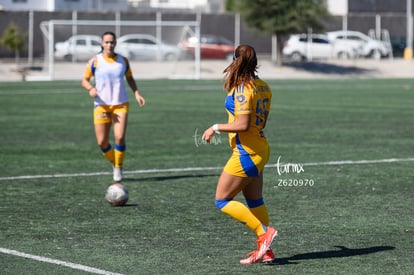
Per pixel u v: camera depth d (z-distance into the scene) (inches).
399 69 5260.8
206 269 687.7
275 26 4894.2
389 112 2358.5
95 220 893.2
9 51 4997.5
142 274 670.5
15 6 5757.9
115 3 6619.1
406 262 709.9
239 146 684.1
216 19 5526.6
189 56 4702.3
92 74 1154.0
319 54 5610.2
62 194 1058.1
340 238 805.2
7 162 1358.3
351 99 2918.3
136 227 857.5
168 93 3218.5
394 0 7185.0
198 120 2119.8
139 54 4613.7
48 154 1461.6
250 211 722.2
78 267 691.4
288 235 820.0
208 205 982.4
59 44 4537.4
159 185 1133.1
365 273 673.6
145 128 1916.8
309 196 1041.5
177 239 801.6
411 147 1556.3
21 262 709.3
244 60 672.4
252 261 691.4
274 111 2385.6
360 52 5644.7
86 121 2089.1
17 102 2719.0
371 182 1147.3
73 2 6038.4
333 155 1437.0
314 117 2197.3
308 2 4879.4
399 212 936.9
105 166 1318.9
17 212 936.9
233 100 677.9
